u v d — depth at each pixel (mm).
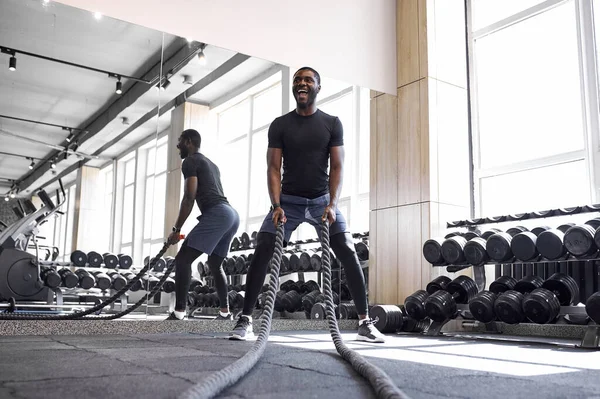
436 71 4176
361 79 4211
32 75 3230
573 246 2932
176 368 1456
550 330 3598
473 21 4461
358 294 2600
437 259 3588
